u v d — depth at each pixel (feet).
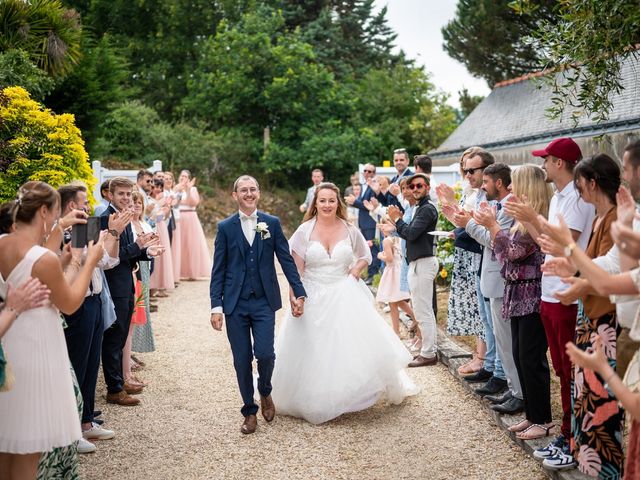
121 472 13.92
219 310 16.31
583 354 8.04
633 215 8.91
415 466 13.94
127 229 17.75
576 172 11.00
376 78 88.79
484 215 14.15
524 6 17.04
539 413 14.40
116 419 17.07
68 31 40.06
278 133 82.23
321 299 17.28
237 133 81.35
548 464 12.89
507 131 52.49
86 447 14.92
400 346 17.94
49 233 12.42
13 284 10.41
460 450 14.67
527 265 13.96
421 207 20.49
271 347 16.34
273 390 17.28
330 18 99.81
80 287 11.09
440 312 27.22
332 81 82.89
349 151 78.74
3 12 37.11
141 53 91.97
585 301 11.07
